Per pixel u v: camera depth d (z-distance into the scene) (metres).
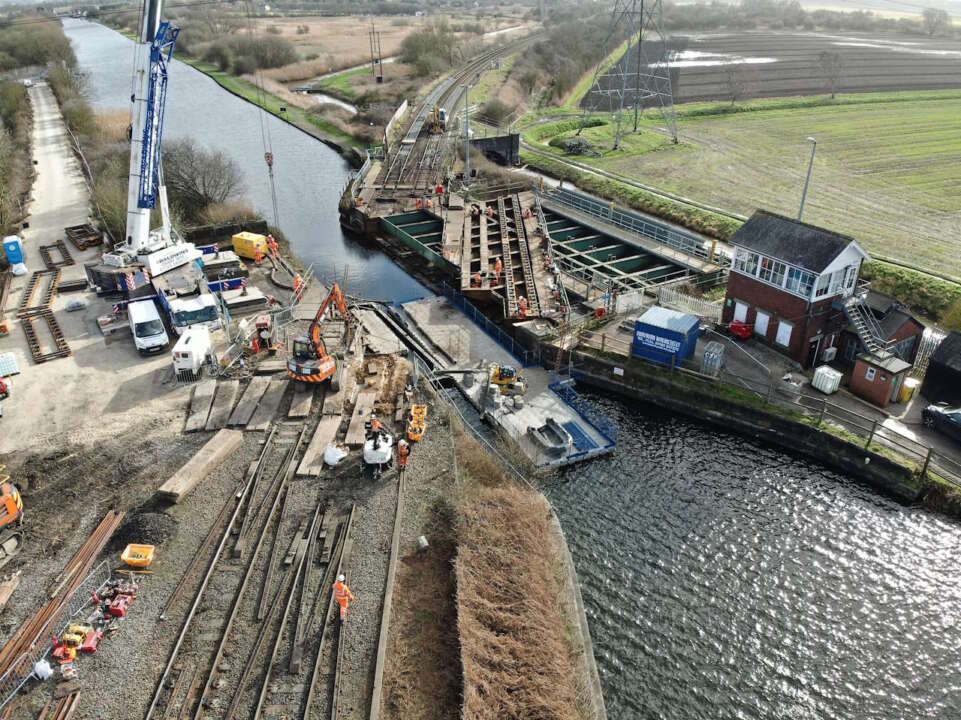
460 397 43.22
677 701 26.19
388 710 23.55
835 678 27.06
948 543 33.22
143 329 44.06
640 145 100.75
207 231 63.03
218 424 37.81
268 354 44.53
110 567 28.77
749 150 97.62
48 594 27.70
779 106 122.88
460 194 75.94
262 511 31.84
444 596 27.80
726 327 47.97
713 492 36.38
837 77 133.12
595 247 65.38
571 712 24.12
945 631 28.94
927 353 46.31
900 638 28.64
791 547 32.94
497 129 106.31
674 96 131.38
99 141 92.50
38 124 107.50
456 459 35.25
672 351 43.47
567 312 48.69
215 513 31.75
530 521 31.62
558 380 44.69
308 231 74.00
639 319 44.06
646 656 27.78
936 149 95.81
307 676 24.53
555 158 94.94
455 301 55.06
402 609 27.14
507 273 55.41
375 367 42.94
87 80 140.25
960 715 25.78
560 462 37.62
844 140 101.69
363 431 36.75
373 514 31.53
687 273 57.88
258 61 166.12
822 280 41.88
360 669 24.75
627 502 35.50
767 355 45.03
